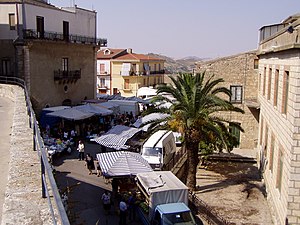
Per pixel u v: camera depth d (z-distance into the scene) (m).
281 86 17.89
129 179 21.78
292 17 20.89
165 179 19.80
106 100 45.72
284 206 15.27
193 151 22.55
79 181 22.97
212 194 22.78
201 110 21.50
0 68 35.25
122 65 75.31
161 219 16.73
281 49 16.16
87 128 36.19
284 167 15.84
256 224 18.36
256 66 33.25
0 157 9.31
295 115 14.09
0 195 6.54
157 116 33.91
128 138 29.05
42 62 36.19
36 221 4.75
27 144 9.20
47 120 33.75
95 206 19.47
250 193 23.08
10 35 34.41
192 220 16.98
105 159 22.22
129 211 19.30
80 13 42.72
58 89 39.06
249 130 34.31
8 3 34.00
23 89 27.02
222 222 18.23
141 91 57.34
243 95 33.81
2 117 16.77
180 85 22.28
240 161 31.11
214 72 34.09
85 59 44.31
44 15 36.53
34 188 5.96
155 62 85.25
